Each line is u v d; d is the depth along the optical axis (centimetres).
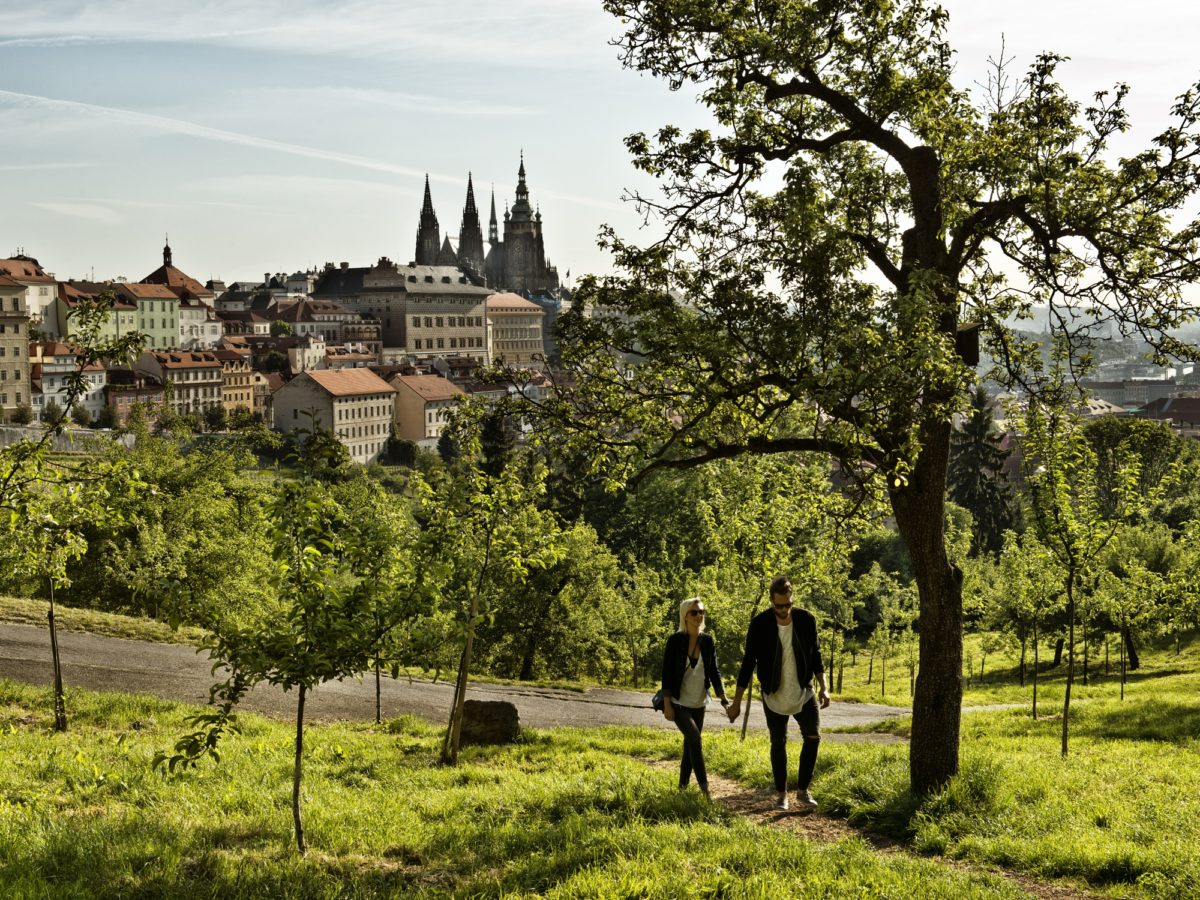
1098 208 1297
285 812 1104
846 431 1174
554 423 1368
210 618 873
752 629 1212
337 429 19775
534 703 3041
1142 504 1989
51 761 1341
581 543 5450
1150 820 1191
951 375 1149
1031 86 1362
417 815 1131
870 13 1316
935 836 1087
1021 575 3834
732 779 1541
